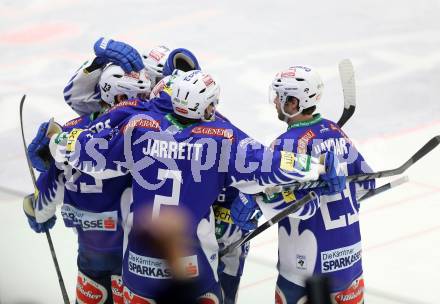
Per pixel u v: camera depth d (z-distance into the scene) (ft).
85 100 33.27
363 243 43.39
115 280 31.91
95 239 31.50
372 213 47.19
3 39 89.76
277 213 28.04
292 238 28.89
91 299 32.48
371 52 79.66
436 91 68.95
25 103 69.00
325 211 28.58
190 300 27.84
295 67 29.32
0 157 57.47
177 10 98.32
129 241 28.48
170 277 27.78
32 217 34.37
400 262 40.98
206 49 83.15
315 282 24.70
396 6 94.99
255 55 80.02
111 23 94.58
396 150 57.11
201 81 27.81
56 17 97.81
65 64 80.64
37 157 33.35
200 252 27.94
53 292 36.83
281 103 29.55
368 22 90.07
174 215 27.71
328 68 75.51
